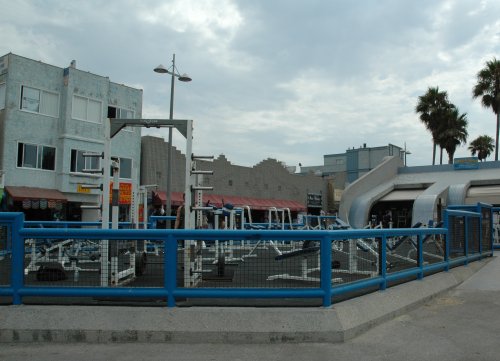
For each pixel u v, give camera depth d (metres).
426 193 32.47
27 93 26.73
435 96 47.66
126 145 30.81
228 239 5.85
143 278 6.45
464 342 5.61
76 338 5.57
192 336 5.52
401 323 6.48
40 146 27.22
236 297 5.82
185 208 7.39
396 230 7.75
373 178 37.94
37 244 6.42
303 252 6.57
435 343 5.55
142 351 5.21
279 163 42.03
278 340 5.50
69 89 28.17
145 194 14.99
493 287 9.37
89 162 29.02
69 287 5.96
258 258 6.75
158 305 5.99
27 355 5.10
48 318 5.69
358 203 35.78
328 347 5.35
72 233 5.92
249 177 38.81
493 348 5.37
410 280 8.48
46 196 26.38
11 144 25.89
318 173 53.19
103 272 6.10
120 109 31.06
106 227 7.23
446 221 10.61
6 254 5.99
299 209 41.34
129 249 6.80
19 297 5.95
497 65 42.38
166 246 5.89
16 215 5.98
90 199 28.91
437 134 47.81
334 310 5.75
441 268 9.91
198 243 6.65
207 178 35.31
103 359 4.94
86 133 28.94
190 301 6.15
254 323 5.57
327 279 5.88
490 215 15.31
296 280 6.54
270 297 5.80
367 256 7.15
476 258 12.95
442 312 7.23
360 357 5.02
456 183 33.72
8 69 26.02
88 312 5.74
